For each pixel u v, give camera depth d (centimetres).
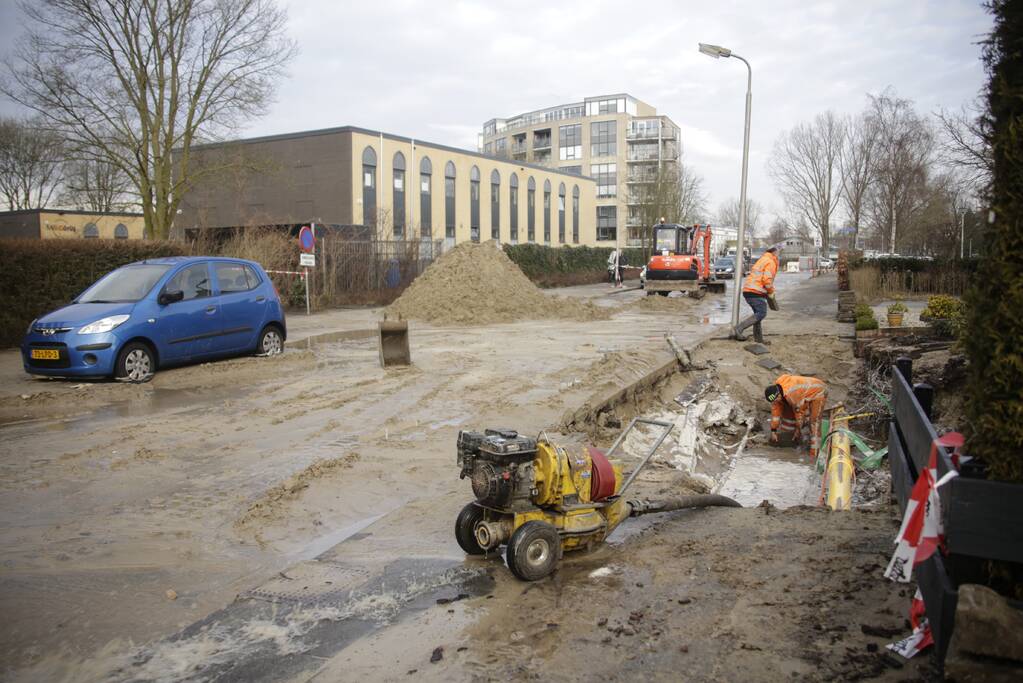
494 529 450
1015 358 298
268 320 1350
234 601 427
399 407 963
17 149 3678
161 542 521
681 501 565
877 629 354
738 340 1656
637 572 449
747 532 516
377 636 379
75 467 702
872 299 2617
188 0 2342
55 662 362
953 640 280
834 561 445
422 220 4694
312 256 2389
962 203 2805
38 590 443
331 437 814
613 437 867
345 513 582
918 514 312
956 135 2202
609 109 9169
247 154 2772
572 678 328
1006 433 302
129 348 1107
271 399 1018
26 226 3372
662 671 329
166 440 803
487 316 2095
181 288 1202
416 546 505
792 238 6306
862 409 1140
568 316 2206
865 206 4266
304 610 413
